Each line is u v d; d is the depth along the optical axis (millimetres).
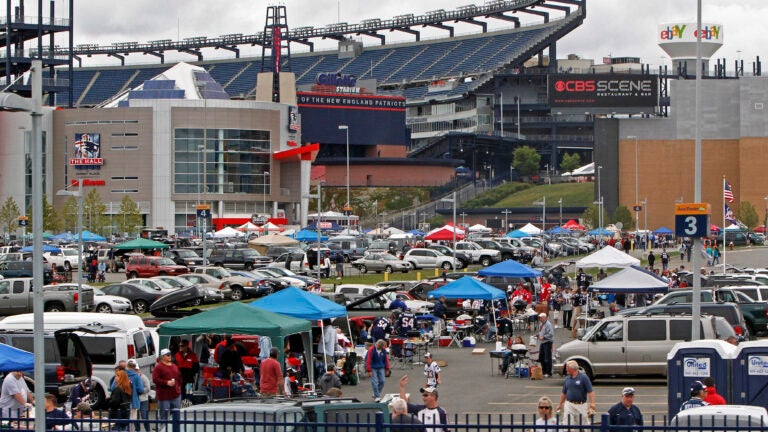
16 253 95625
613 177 188500
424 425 19547
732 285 62812
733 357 28734
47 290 64938
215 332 34531
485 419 33219
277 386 32281
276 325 34625
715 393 25844
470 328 58094
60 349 34719
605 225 184125
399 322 51844
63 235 129125
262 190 189375
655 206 186750
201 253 107312
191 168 186375
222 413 19891
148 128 186250
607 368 41562
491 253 108500
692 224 37125
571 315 63562
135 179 186750
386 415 20906
